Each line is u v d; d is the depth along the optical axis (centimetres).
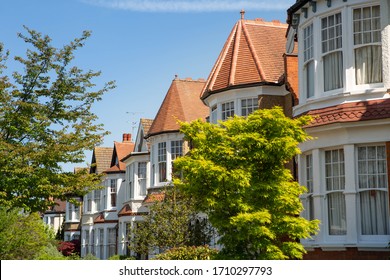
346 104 1625
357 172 1586
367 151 1588
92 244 4912
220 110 2436
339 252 1587
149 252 2644
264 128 1384
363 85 1628
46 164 2028
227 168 1358
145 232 2525
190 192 1377
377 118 1540
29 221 2662
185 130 1439
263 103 2311
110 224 4597
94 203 5000
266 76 2336
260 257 1329
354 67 1645
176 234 2456
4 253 2534
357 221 1562
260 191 1362
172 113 3338
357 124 1571
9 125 2034
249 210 1336
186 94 3441
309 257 1662
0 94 2017
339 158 1634
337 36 1691
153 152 3391
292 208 1382
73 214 5838
